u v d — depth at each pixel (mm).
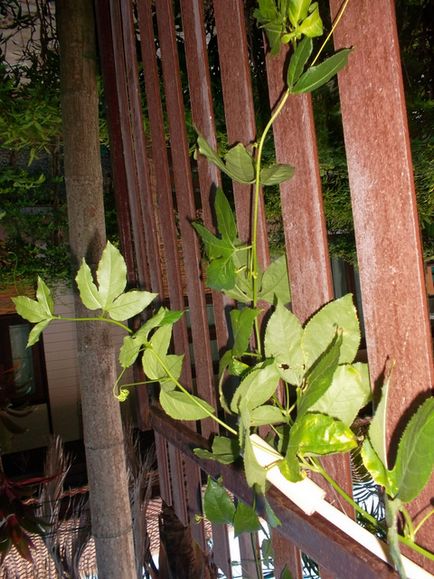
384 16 594
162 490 1654
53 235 2256
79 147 1364
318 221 763
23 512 1732
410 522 568
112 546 1386
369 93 628
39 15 1954
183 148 1192
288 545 945
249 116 927
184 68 1738
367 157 643
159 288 1471
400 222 610
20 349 3229
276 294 885
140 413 1674
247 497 979
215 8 984
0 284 2219
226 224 840
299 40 771
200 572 1867
